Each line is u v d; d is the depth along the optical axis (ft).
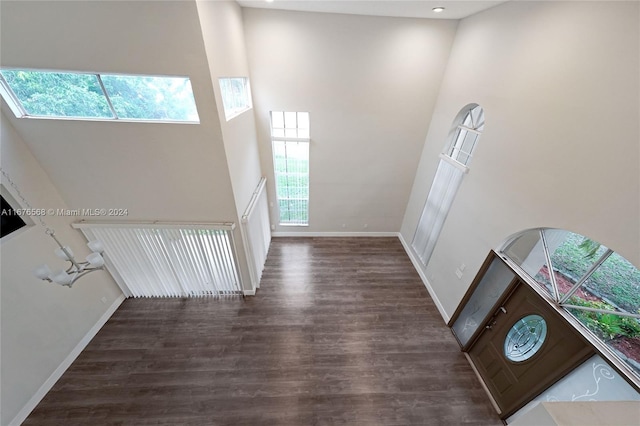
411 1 10.87
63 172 10.43
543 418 3.25
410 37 13.83
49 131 9.51
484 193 11.16
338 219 20.83
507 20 9.94
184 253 13.48
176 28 8.09
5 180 9.04
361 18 13.30
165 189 11.33
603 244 6.61
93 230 12.05
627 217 6.08
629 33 5.98
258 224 16.29
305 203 20.17
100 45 8.06
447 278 14.14
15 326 9.37
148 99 9.37
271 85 14.87
